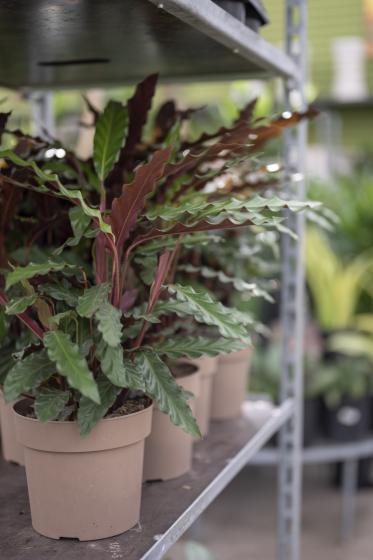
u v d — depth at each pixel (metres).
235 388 1.66
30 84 1.80
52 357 0.89
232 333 1.00
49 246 1.43
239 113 1.44
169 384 1.02
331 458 2.68
